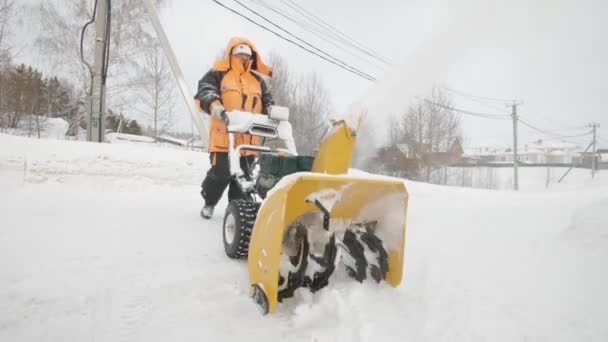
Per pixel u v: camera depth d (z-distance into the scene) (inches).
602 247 92.0
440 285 80.9
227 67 134.6
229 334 63.3
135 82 760.3
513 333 61.2
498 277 84.7
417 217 172.9
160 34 340.2
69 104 747.4
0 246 97.8
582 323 62.7
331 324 65.6
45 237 109.0
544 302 71.3
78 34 668.7
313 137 643.5
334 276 81.2
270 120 114.9
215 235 125.6
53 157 215.6
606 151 2048.5
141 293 77.4
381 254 80.7
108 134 792.3
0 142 213.3
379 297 74.2
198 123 326.3
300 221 82.2
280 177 97.0
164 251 105.0
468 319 66.0
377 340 59.4
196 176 256.5
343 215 85.5
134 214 151.4
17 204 152.1
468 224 150.2
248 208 98.7
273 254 66.8
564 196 336.8
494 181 1411.2
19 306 68.2
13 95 685.9
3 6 647.1
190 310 71.6
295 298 75.7
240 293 79.8
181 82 339.3
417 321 66.3
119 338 61.0
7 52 668.7
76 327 63.5
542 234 119.6
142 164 242.7
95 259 94.3
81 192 196.7
